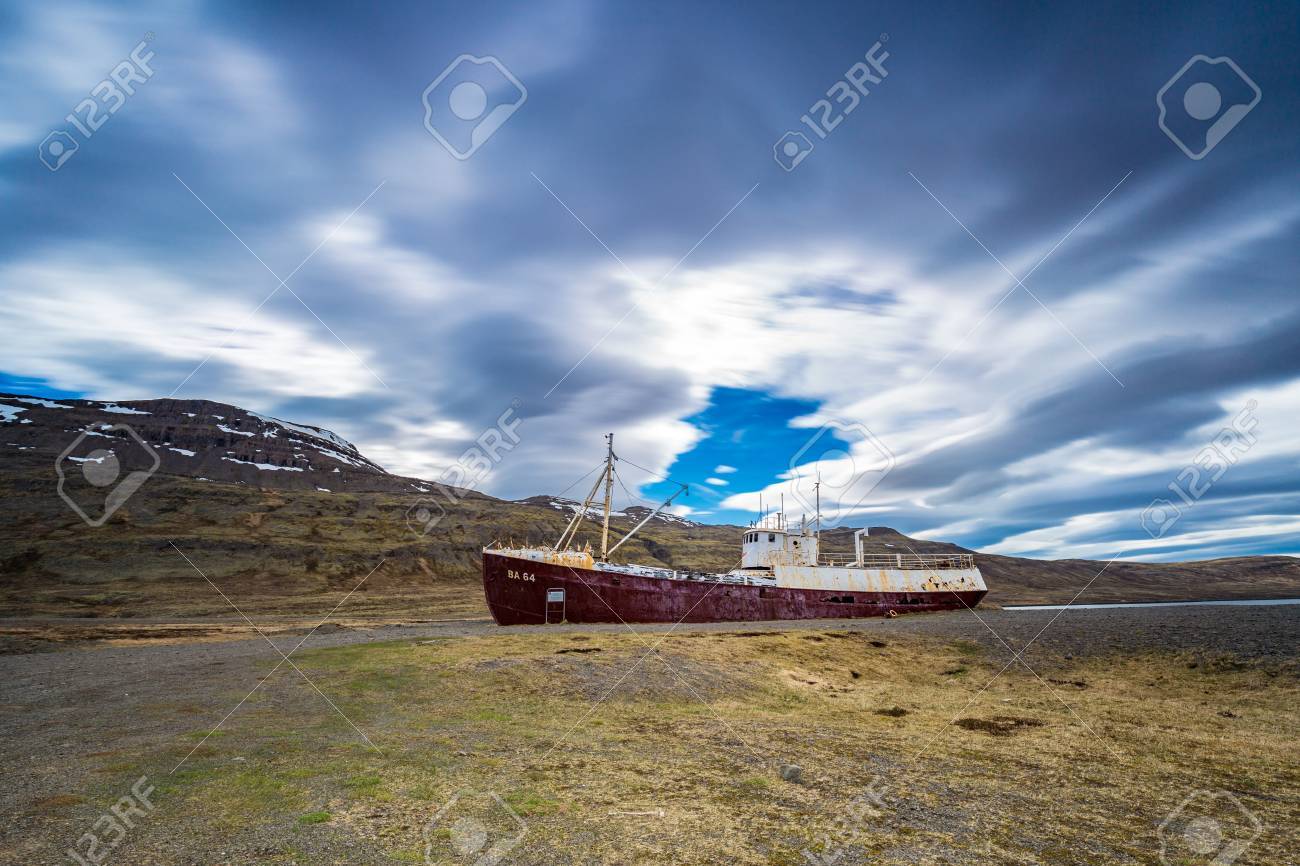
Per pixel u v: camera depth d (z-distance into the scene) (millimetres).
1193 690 22234
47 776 11188
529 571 47656
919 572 60656
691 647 28312
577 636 32906
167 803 9859
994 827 9820
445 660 24578
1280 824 10094
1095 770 12992
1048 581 191875
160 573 97938
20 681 22672
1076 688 23297
